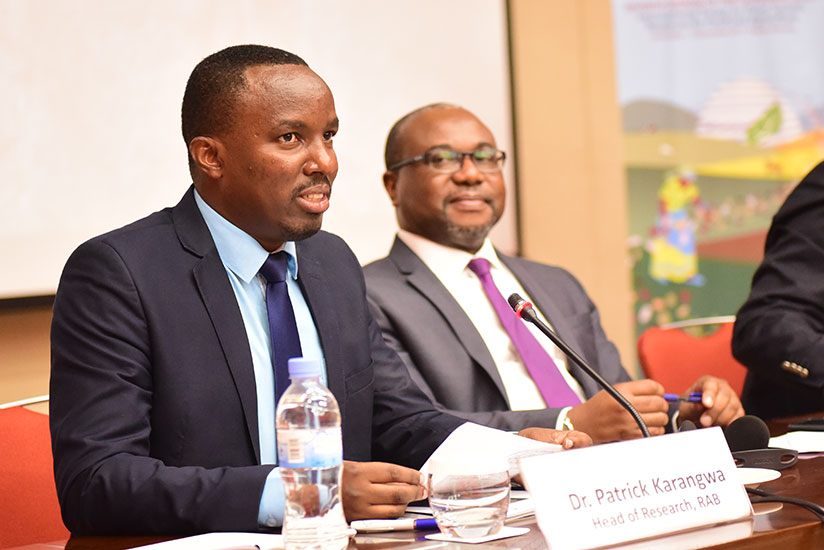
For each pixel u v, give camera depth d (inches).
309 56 256.7
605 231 308.5
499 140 285.0
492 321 195.8
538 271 207.0
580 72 305.3
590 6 306.5
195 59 240.1
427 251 200.2
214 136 132.0
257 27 249.0
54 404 124.6
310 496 99.6
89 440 117.8
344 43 261.4
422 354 185.2
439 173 199.8
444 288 193.3
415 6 272.5
